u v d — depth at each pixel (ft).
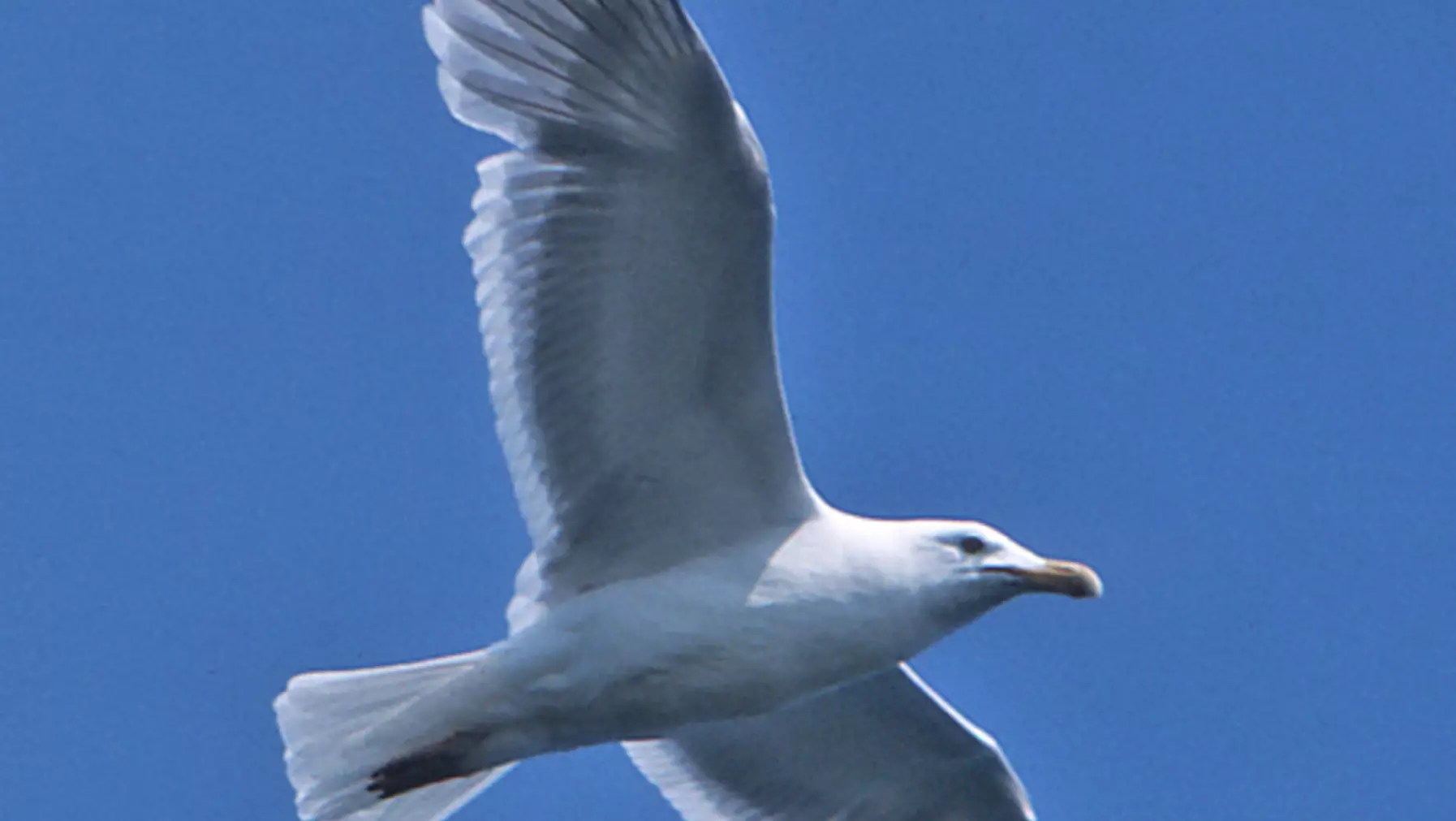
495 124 39.78
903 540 41.63
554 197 39.93
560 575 42.45
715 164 38.55
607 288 40.22
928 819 46.93
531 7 38.78
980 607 41.68
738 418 40.96
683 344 40.37
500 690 41.45
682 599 41.24
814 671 41.42
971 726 45.29
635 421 41.32
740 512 41.73
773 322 39.81
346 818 42.04
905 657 41.73
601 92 38.83
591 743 42.22
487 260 40.68
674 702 41.52
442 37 39.50
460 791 43.50
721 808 47.24
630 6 37.78
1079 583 41.29
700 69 37.78
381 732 41.81
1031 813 45.70
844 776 46.96
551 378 41.24
